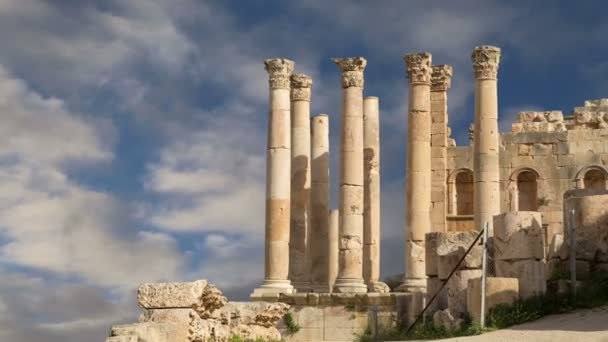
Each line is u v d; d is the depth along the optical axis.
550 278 34.12
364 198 54.53
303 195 53.81
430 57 51.56
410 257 49.81
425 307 35.75
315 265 53.19
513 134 55.09
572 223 32.84
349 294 46.97
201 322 31.72
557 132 54.59
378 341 35.12
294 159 54.19
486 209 47.94
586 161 54.09
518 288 31.98
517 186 55.06
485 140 48.31
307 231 54.25
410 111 51.28
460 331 31.61
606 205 34.44
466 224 54.78
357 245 49.56
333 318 47.09
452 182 55.50
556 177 54.34
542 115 58.44
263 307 37.53
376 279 53.81
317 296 47.47
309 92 55.03
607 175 53.88
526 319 31.05
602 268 33.88
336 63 51.38
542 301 31.86
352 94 50.81
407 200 50.59
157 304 30.81
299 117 54.56
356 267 49.31
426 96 51.34
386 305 46.50
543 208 54.28
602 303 31.64
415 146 50.81
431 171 55.25
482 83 48.72
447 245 36.12
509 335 28.80
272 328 38.06
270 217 50.28
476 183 48.31
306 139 54.44
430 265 36.94
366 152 54.81
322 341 45.66
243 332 36.28
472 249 34.31
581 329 28.52
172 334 29.95
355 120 50.66
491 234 36.25
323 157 54.75
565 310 31.58
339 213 50.19
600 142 54.09
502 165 55.09
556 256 35.34
